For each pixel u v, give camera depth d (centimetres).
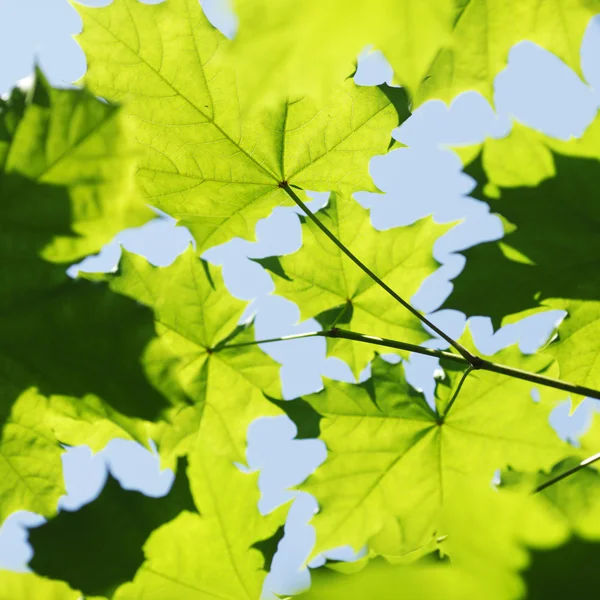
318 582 79
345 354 106
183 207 105
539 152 102
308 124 104
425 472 105
